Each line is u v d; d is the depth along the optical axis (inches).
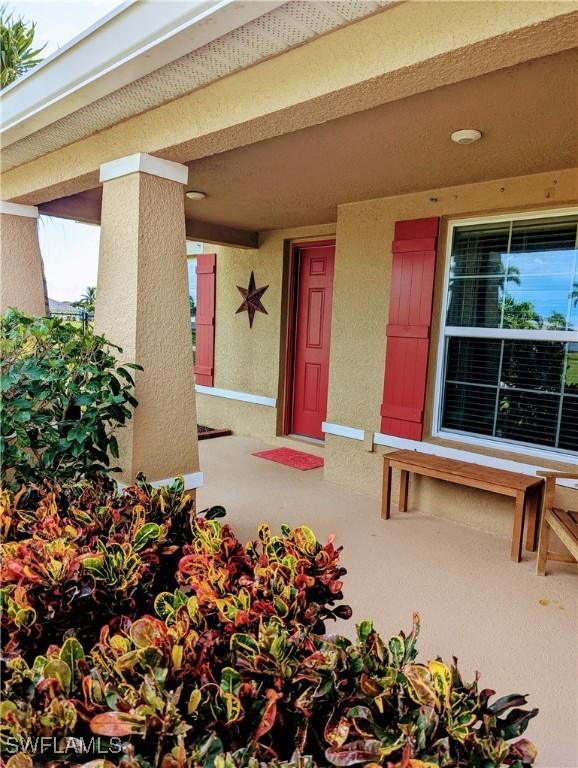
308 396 219.0
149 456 104.9
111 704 38.3
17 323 100.4
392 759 35.5
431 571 111.8
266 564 58.4
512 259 135.3
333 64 69.1
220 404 246.7
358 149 109.3
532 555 121.1
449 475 126.1
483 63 61.4
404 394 151.2
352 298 164.1
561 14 51.3
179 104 91.0
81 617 54.6
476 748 35.5
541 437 132.6
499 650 85.1
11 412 88.4
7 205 144.9
